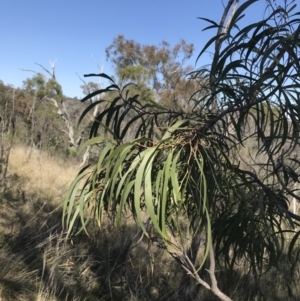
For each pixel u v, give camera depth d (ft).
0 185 16.80
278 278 11.02
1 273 10.21
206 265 10.30
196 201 4.37
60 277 10.84
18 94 35.68
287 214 4.98
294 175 5.51
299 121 3.87
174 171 3.43
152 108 5.48
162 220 3.37
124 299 10.59
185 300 9.28
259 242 5.47
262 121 4.62
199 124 4.17
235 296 9.93
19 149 28.35
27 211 14.83
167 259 12.72
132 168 3.58
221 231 5.50
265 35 4.02
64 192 18.95
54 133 38.32
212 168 4.24
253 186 5.49
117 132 4.95
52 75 36.42
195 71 5.29
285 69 3.68
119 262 11.87
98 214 4.29
